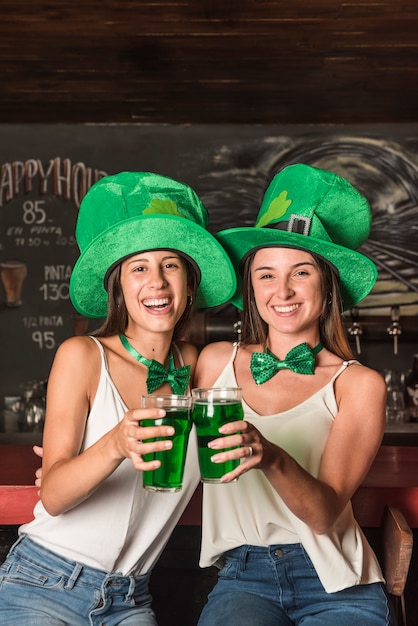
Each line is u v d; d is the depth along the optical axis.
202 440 1.52
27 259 5.44
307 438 1.87
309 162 5.41
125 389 1.86
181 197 1.97
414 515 2.01
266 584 1.82
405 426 4.64
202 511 1.96
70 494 1.61
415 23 3.81
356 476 1.79
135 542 1.81
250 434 1.48
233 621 1.72
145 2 3.65
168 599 2.16
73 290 2.01
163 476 1.49
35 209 5.46
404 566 1.74
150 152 5.44
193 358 2.09
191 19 3.81
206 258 1.95
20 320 5.41
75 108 5.11
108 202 1.92
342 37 3.99
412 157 5.36
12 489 2.00
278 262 1.94
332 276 2.02
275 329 2.01
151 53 4.20
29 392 5.00
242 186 5.42
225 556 1.91
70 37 4.00
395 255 5.34
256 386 1.98
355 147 5.39
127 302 1.91
